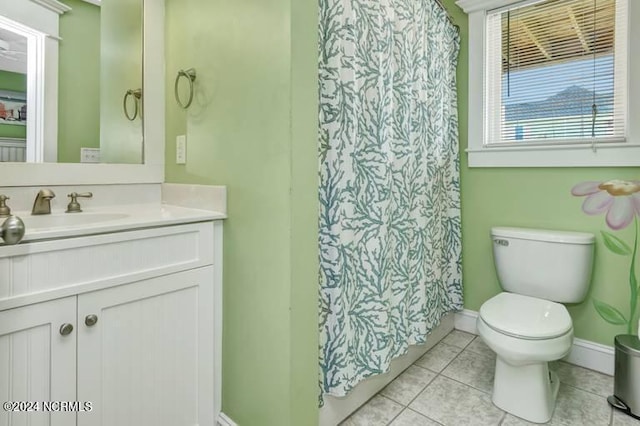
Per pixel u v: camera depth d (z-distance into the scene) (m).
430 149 1.89
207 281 1.27
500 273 1.94
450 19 2.08
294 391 1.09
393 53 1.55
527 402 1.45
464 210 2.27
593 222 1.81
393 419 1.45
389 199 1.51
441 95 2.00
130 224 1.04
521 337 1.36
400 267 1.65
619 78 1.75
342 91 1.29
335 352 1.30
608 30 1.77
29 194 1.30
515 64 2.05
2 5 1.26
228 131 1.28
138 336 1.08
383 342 1.46
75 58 1.43
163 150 1.66
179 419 1.20
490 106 2.15
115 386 1.03
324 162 1.28
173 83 1.58
